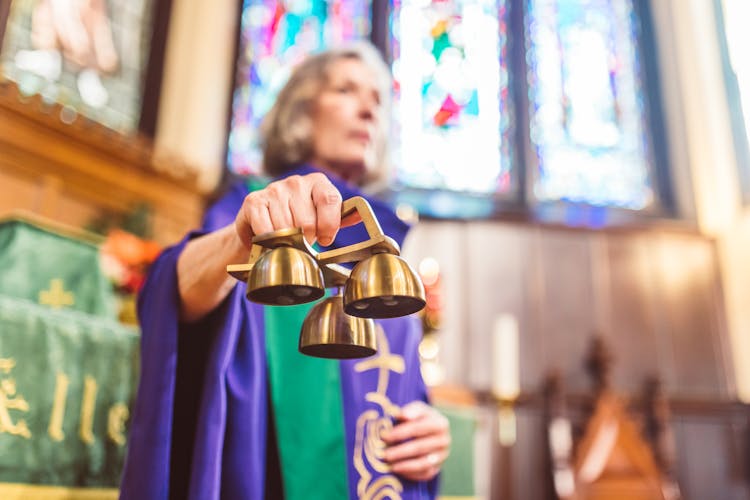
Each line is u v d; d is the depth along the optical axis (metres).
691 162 5.19
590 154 5.24
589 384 4.38
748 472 4.29
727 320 4.70
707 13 5.57
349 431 1.06
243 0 5.02
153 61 4.40
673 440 4.32
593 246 4.77
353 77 1.40
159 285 0.94
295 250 0.68
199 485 0.85
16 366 1.13
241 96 4.71
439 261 4.48
